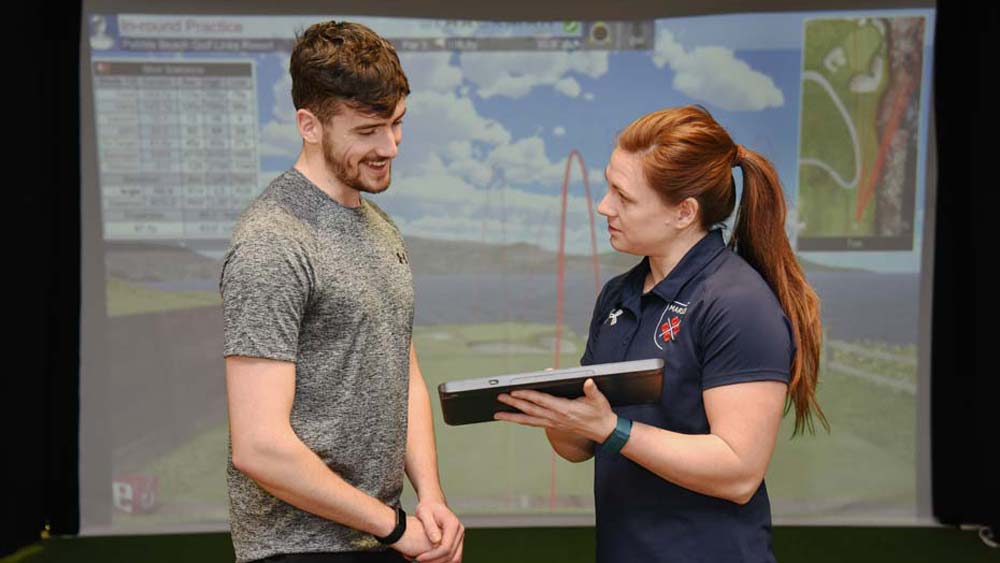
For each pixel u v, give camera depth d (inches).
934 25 112.9
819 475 119.6
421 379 58.4
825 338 118.2
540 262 118.3
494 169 116.8
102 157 114.3
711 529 45.3
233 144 115.6
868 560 108.0
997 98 108.4
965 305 115.2
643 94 115.6
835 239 117.0
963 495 117.3
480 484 120.3
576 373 41.9
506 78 115.3
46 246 113.0
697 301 44.8
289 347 41.0
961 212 114.2
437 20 114.0
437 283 118.2
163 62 113.5
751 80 114.9
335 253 43.9
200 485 119.0
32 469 113.2
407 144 115.7
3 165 107.2
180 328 117.6
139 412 117.9
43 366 113.3
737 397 42.7
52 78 111.7
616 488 47.8
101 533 118.0
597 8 114.2
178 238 116.5
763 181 46.9
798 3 113.2
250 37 113.9
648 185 44.5
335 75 41.6
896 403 118.6
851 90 114.7
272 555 45.1
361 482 46.3
